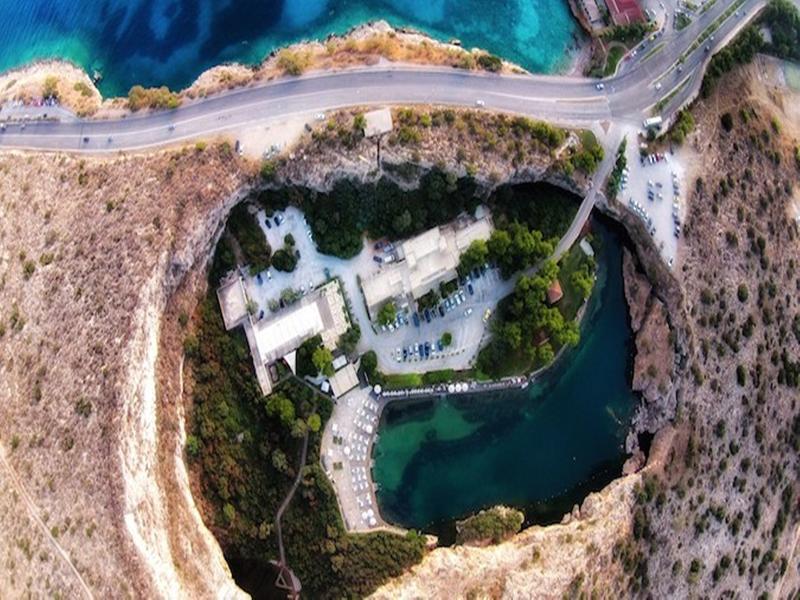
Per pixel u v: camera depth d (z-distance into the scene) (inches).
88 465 3221.0
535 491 3944.4
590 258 3956.7
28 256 3641.7
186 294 3595.0
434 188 3708.2
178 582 3193.9
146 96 3796.8
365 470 3804.1
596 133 3914.9
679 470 3838.6
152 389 3395.7
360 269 3821.4
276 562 3700.8
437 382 3863.2
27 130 3838.6
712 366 3873.0
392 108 3722.9
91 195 3654.0
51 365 3432.6
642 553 3747.5
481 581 3533.5
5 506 3346.5
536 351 3885.3
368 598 3558.1
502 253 3782.0
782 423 3954.2
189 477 3587.6
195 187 3567.9
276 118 3713.1
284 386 3695.9
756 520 3922.2
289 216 3764.8
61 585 3174.2
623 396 4025.6
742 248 3927.2
